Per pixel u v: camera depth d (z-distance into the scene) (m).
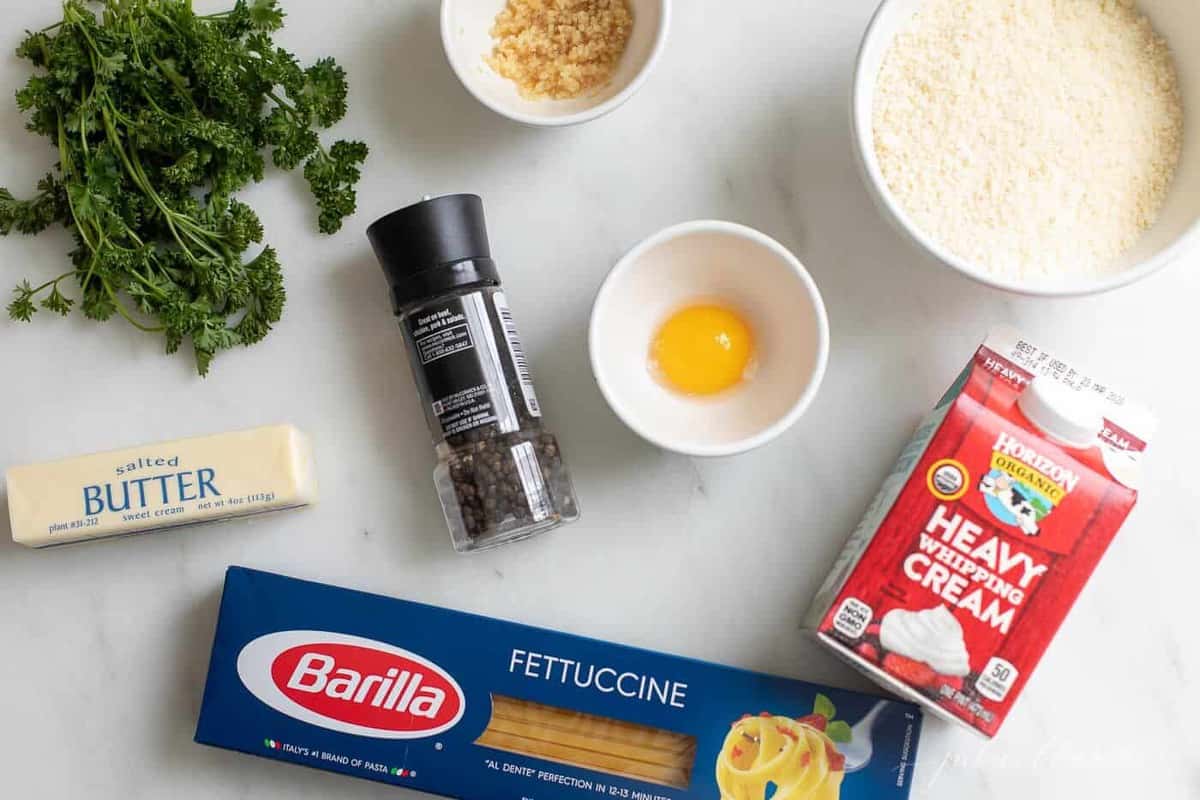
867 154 1.00
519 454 1.07
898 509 0.99
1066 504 0.98
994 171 1.06
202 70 1.07
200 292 1.12
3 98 1.17
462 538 1.09
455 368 1.05
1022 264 1.06
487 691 1.07
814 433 1.16
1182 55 1.06
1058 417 0.97
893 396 1.16
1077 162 1.06
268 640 1.08
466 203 1.05
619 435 1.17
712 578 1.16
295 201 1.17
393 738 1.07
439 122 1.18
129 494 1.07
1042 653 0.97
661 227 1.17
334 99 1.13
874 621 0.98
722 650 1.15
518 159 1.18
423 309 1.05
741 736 1.06
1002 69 1.06
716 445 0.98
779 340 1.08
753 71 1.17
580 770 1.06
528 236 1.17
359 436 1.17
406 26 1.17
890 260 1.16
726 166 1.17
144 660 1.18
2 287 1.18
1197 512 1.14
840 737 1.05
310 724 1.08
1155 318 1.15
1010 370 1.02
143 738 1.18
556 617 1.16
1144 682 1.14
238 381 1.18
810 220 1.17
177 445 1.08
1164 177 1.07
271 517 1.18
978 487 0.98
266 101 1.17
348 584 1.17
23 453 1.18
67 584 1.18
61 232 1.18
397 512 1.17
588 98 1.13
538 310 1.17
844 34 1.16
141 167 1.09
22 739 1.18
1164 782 1.13
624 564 1.16
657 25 1.06
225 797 1.17
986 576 0.98
